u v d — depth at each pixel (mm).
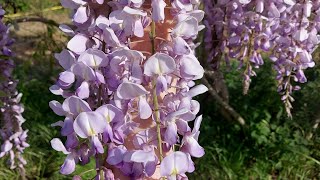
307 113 740
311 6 467
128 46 205
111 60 198
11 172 661
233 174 668
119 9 201
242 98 792
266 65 804
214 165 684
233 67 803
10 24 538
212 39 528
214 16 512
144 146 201
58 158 704
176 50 198
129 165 199
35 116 800
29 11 1188
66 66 212
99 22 200
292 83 744
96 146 193
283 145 712
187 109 197
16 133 550
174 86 211
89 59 201
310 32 485
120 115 199
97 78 200
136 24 197
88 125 194
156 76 198
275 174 700
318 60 702
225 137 745
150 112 199
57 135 758
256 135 725
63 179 655
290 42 489
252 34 496
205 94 755
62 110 205
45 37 747
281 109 751
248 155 718
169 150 209
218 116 780
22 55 1060
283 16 480
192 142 207
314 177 691
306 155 702
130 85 195
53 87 211
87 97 203
